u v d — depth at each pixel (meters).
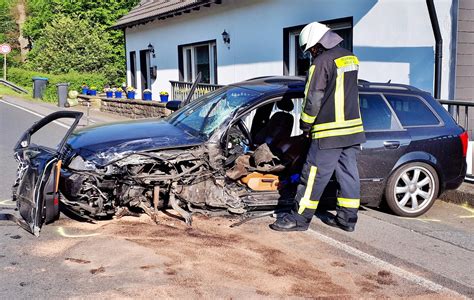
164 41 17.83
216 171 5.35
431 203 6.02
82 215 5.23
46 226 5.23
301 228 5.29
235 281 4.09
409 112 6.01
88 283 4.00
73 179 4.95
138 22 18.08
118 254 4.55
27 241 4.83
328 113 5.04
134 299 3.75
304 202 5.22
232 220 5.53
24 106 19.70
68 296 3.78
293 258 4.60
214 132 5.34
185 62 16.81
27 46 41.38
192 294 3.85
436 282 4.20
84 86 20.91
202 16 15.16
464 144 6.12
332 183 5.69
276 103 6.24
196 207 5.43
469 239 5.22
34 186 4.88
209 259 4.50
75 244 4.77
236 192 5.56
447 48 8.60
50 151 5.08
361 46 9.84
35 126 5.59
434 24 8.32
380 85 6.09
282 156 5.85
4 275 4.12
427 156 5.90
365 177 5.71
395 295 3.94
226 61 14.25
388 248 4.92
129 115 16.47
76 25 27.16
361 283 4.13
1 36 40.75
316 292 3.95
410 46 8.95
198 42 15.57
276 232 5.25
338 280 4.18
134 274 4.17
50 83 23.58
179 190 5.29
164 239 4.94
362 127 5.20
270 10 12.23
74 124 5.13
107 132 5.60
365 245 4.98
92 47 26.83
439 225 5.68
